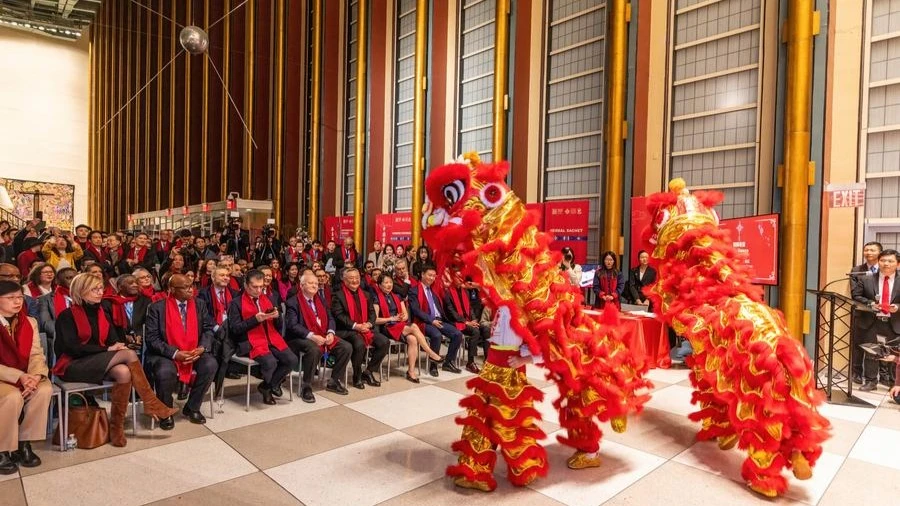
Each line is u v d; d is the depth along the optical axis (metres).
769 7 5.85
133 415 3.58
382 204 11.43
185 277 3.98
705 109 6.43
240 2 15.19
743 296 2.99
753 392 2.69
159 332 3.81
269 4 14.58
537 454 2.74
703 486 2.85
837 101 5.38
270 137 14.70
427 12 10.32
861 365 5.07
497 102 8.66
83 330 3.39
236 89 15.20
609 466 3.11
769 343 2.67
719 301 3.04
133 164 21.53
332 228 12.49
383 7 11.44
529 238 2.70
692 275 3.22
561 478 2.93
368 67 11.81
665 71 6.76
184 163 18.16
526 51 8.41
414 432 3.59
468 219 2.56
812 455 2.62
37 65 23.66
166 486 2.74
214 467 2.99
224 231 10.66
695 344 3.16
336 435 3.52
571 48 7.84
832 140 5.40
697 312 3.14
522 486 2.81
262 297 4.40
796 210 5.50
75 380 3.25
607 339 2.86
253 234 13.25
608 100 7.24
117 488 2.71
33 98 23.53
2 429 2.79
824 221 5.43
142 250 8.64
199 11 17.19
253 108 14.56
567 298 2.74
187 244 9.30
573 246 7.32
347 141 12.61
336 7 12.75
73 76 24.77
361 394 4.55
